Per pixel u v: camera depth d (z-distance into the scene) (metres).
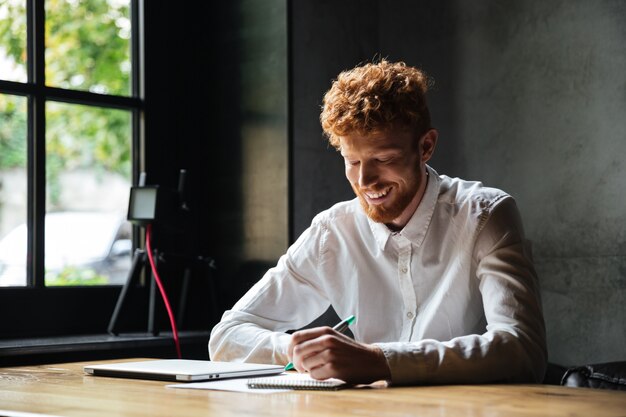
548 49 2.68
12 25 2.45
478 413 1.01
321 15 2.80
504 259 1.62
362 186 1.62
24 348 2.10
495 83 2.79
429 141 1.70
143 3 2.75
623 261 2.49
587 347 2.55
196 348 2.52
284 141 2.68
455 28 2.89
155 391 1.28
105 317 2.62
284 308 1.92
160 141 2.78
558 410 1.04
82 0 2.62
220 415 1.02
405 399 1.16
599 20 2.57
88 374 1.55
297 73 2.71
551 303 2.64
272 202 2.70
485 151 2.81
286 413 1.03
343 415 1.00
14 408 1.10
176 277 2.82
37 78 2.48
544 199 2.67
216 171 2.85
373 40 2.99
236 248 2.79
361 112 1.55
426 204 1.75
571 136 2.62
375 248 1.83
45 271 2.50
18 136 2.46
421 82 1.65
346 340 1.35
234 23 2.82
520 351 1.43
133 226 2.72
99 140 2.64
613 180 2.52
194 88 2.88
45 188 2.50
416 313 1.77
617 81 2.52
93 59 2.64
